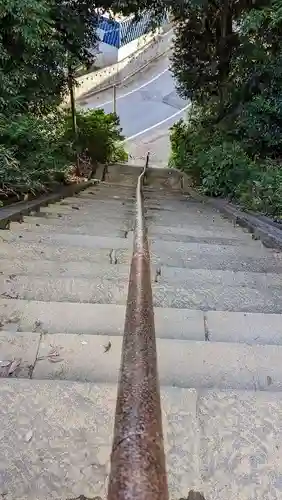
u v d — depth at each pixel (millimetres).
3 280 2811
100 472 1288
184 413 1519
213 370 1891
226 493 1254
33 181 5508
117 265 3242
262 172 6789
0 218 4273
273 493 1260
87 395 1575
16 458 1321
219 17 9844
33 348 1956
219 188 8461
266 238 4512
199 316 2422
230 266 3598
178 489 1258
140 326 1241
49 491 1231
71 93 10391
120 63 23109
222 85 10031
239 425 1486
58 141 7031
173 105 22266
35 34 4875
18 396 1557
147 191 10586
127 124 21125
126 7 9312
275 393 1634
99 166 14586
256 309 2740
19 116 5277
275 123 7461
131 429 870
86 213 5785
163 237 4473
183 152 13344
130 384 1003
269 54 7766
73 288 2771
